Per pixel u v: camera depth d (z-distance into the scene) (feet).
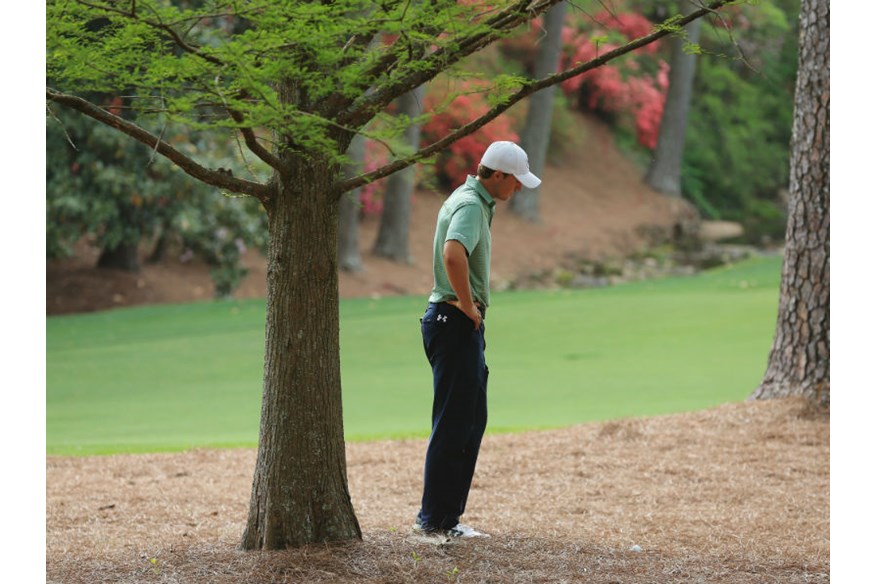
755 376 61.00
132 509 31.27
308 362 24.59
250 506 25.23
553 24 130.62
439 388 25.82
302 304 24.50
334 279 24.90
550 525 28.45
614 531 27.86
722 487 33.24
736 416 41.45
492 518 29.35
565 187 147.43
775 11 156.87
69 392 61.16
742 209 163.22
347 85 21.25
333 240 24.79
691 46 23.56
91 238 114.42
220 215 93.04
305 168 24.08
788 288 43.06
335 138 24.09
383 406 55.11
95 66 21.80
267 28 20.12
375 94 24.09
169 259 113.29
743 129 166.61
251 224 94.43
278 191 24.38
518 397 56.18
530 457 37.86
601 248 133.39
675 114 149.69
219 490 34.24
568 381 60.85
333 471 25.04
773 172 167.63
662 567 24.25
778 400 42.24
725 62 169.27
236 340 78.84
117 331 83.97
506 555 24.90
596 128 162.40
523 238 131.95
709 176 163.22
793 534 27.73
